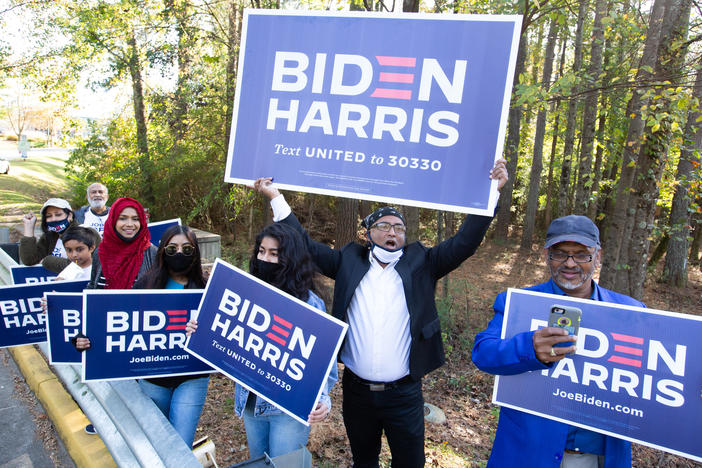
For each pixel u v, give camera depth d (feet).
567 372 6.72
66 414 11.09
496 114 8.05
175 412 8.86
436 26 8.32
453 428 17.54
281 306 7.75
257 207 51.90
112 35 43.78
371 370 9.05
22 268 14.20
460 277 45.24
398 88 8.51
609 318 6.62
